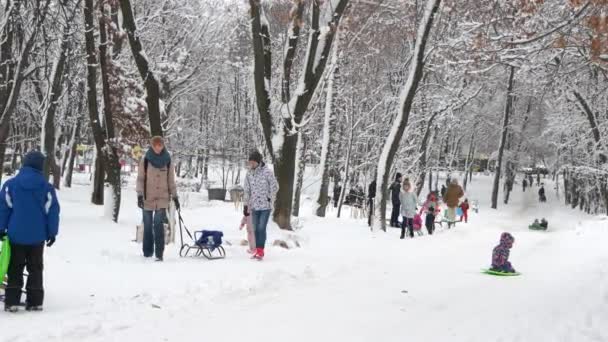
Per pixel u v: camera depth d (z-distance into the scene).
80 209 21.03
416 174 35.03
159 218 11.19
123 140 20.00
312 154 38.47
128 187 44.06
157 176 11.23
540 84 22.23
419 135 35.00
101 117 24.92
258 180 12.16
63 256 10.84
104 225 16.16
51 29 20.72
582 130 33.88
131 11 15.48
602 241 18.33
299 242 15.70
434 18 21.69
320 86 20.36
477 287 9.98
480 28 16.38
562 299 9.06
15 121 33.34
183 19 29.28
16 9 17.50
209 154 55.56
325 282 10.02
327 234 18.83
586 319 7.74
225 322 7.04
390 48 31.92
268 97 17.41
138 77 25.41
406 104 21.23
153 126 16.03
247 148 46.00
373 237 18.86
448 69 23.52
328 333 6.69
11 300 7.04
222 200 39.28
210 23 30.05
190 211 24.30
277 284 9.55
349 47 25.91
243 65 31.72
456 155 54.88
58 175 32.69
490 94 46.00
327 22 17.41
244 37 31.33
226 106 56.25
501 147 50.91
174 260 11.36
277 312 7.63
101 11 16.81
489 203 58.28
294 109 17.25
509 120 52.09
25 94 29.61
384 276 10.87
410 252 14.84
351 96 31.84
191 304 7.89
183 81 30.31
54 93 23.33
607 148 30.55
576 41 13.06
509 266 11.62
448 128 41.97
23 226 7.02
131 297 8.02
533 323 7.49
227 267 10.76
